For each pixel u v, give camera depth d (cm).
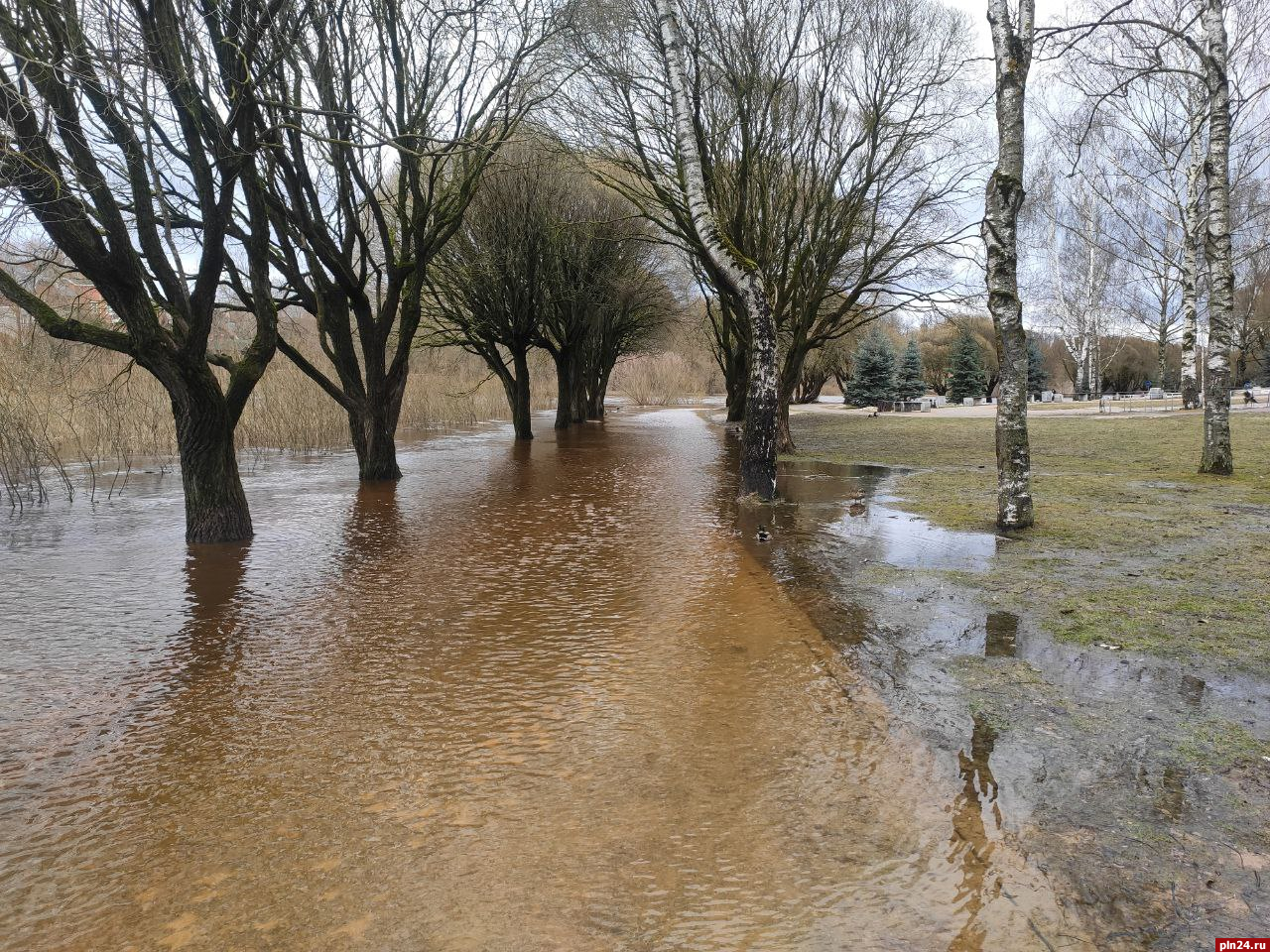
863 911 256
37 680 482
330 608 636
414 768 364
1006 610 576
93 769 368
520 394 2369
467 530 973
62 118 676
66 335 787
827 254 1838
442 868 286
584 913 258
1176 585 621
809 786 338
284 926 254
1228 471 1209
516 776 354
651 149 1620
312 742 394
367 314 1391
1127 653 479
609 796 335
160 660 517
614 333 3231
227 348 2148
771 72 1524
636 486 1371
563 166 1828
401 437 2512
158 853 298
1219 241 1176
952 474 1402
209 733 406
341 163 1260
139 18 732
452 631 573
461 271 2048
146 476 1476
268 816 323
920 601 609
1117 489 1125
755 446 1145
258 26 776
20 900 270
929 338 6219
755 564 758
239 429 1903
